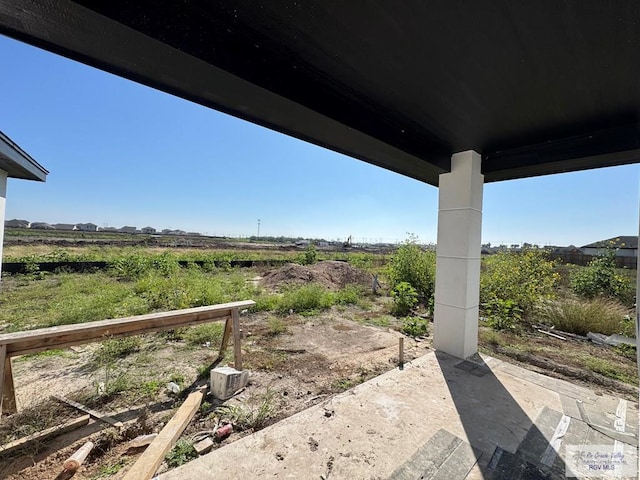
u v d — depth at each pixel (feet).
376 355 11.09
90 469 5.29
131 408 7.20
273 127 7.13
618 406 7.57
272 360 10.39
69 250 44.47
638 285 3.14
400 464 5.43
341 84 6.36
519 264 17.78
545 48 5.09
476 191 10.66
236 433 6.42
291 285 24.41
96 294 18.24
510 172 10.70
